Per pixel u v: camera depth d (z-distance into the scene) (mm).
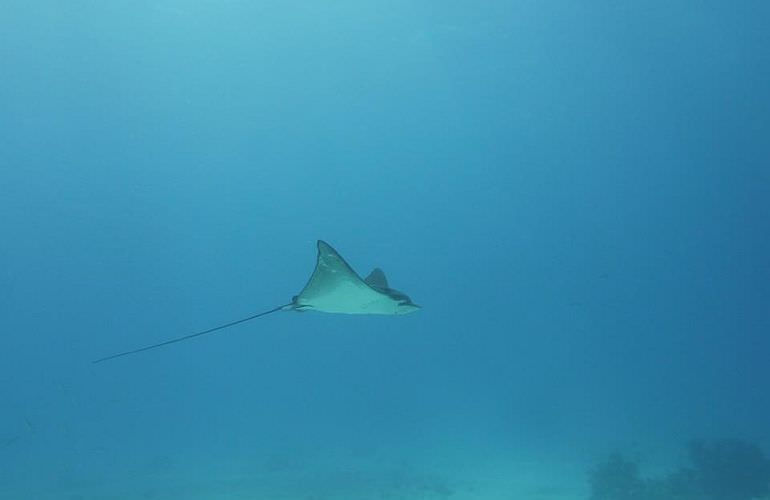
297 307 5859
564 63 48406
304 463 20922
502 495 13789
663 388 53094
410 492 14445
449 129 63281
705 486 13172
